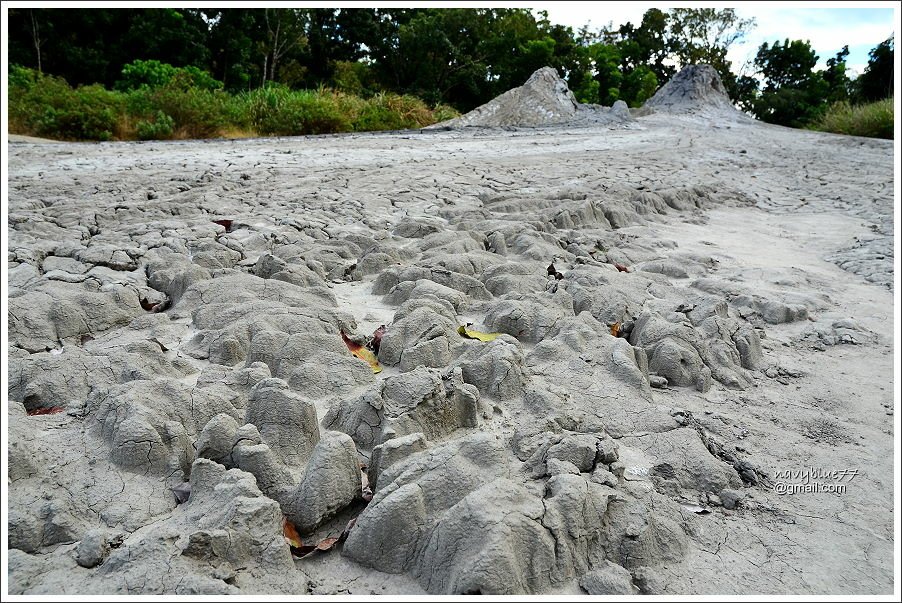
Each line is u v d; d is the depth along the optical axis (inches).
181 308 173.0
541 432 119.0
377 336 156.7
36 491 98.9
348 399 124.7
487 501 91.9
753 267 256.1
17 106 631.2
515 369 136.0
